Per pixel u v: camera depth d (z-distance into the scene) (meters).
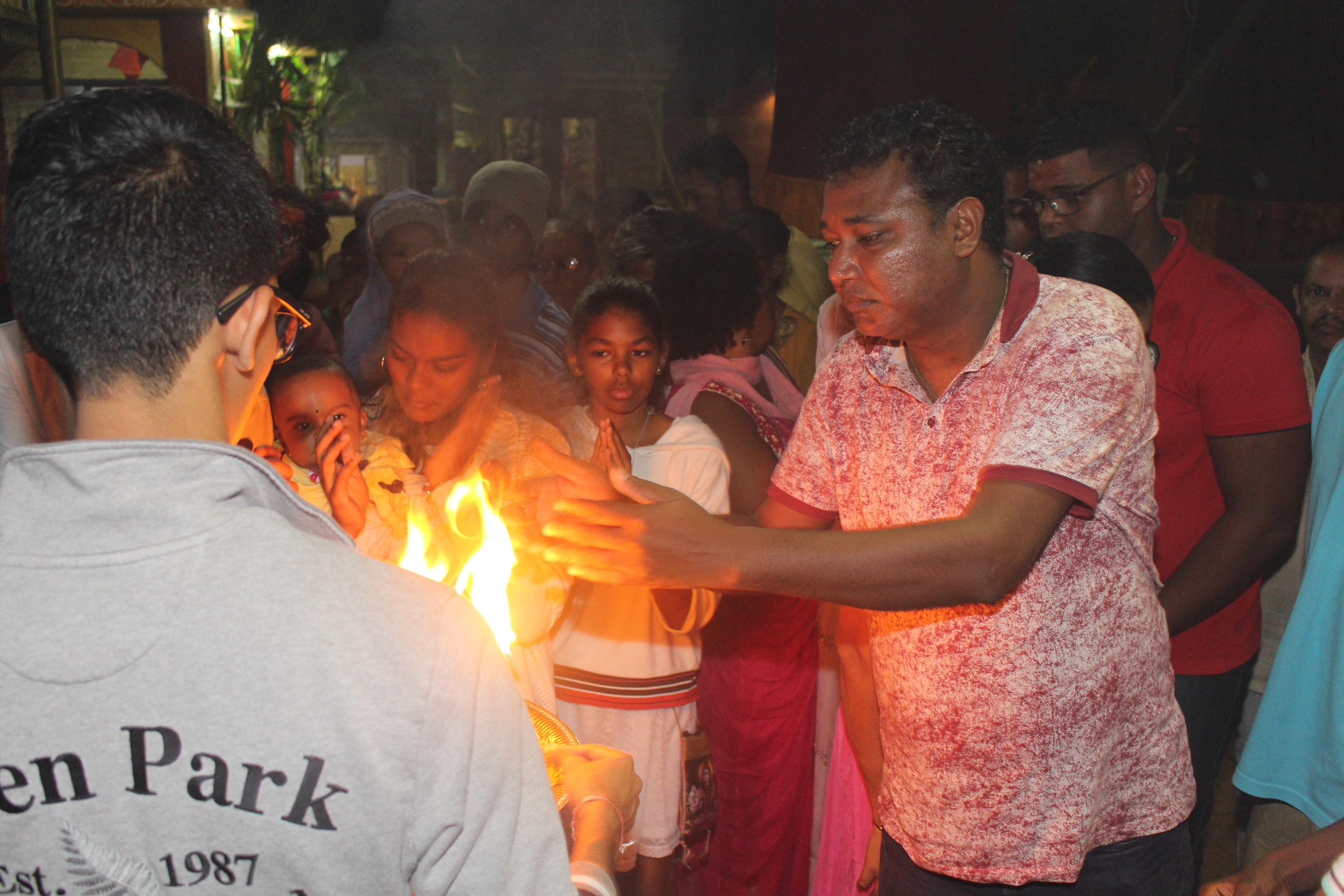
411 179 11.94
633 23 11.67
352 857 0.78
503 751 0.84
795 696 2.56
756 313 2.85
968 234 1.42
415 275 2.13
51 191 0.78
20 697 0.75
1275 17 5.55
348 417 2.11
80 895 0.77
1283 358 2.06
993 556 1.25
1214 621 2.21
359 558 0.84
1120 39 7.14
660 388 2.66
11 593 0.76
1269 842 1.86
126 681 0.75
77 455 0.77
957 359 1.54
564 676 2.42
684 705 2.46
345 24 9.07
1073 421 1.36
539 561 2.00
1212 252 6.58
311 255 3.09
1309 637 1.77
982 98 4.95
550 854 0.89
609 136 12.26
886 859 1.81
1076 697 1.54
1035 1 7.57
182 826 0.76
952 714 1.59
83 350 0.80
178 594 0.76
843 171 1.42
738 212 3.87
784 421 2.86
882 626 1.67
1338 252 2.64
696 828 2.51
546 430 2.25
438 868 0.83
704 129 12.46
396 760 0.78
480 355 2.13
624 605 2.37
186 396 0.84
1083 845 1.58
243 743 0.76
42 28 3.13
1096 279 1.97
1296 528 2.09
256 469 0.84
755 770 2.59
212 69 8.09
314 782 0.77
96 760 0.75
